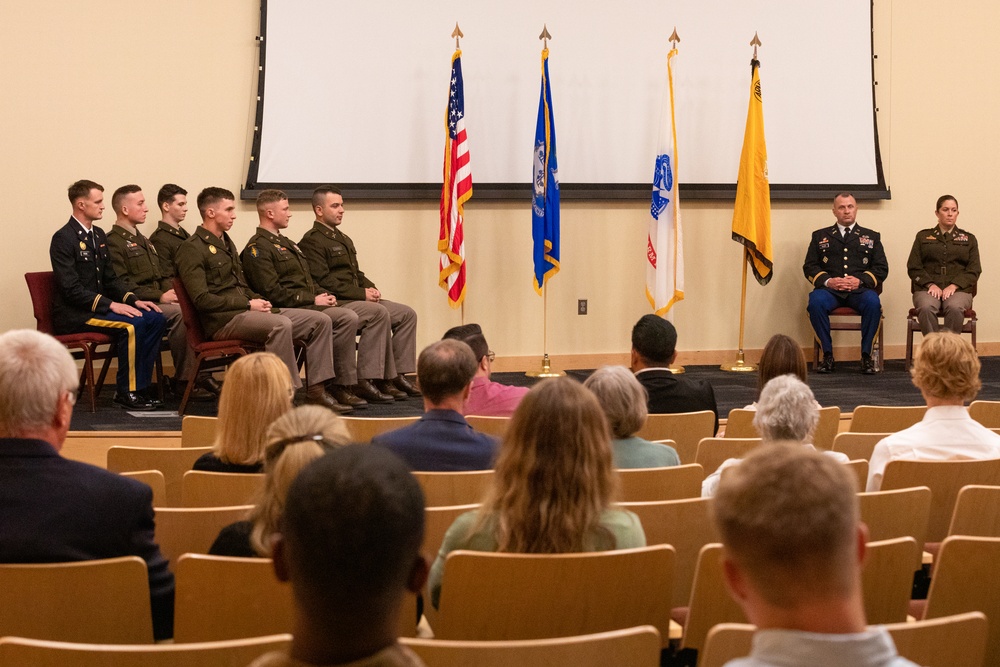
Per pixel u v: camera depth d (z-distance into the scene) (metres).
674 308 8.23
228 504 2.43
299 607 0.91
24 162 6.79
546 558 1.74
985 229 8.97
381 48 7.37
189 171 7.11
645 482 2.58
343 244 6.82
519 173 7.74
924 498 2.39
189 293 5.99
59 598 1.72
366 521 0.89
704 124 8.14
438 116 7.51
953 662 1.46
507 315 7.84
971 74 8.83
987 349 9.06
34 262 6.84
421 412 6.12
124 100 6.95
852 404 6.38
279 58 7.18
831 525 0.94
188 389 5.88
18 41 6.74
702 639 1.89
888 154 8.66
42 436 1.89
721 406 6.29
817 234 8.18
